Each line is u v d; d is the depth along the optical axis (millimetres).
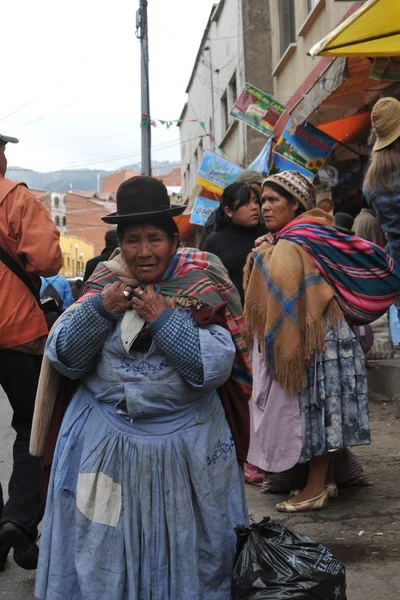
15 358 3775
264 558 2588
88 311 2510
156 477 2531
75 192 72250
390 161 4312
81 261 63344
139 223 2520
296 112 8758
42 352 3859
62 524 2602
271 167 10492
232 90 20000
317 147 9250
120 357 2561
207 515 2551
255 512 4465
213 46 22797
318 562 2596
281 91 15242
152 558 2520
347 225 7828
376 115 4332
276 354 4285
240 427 2752
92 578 2500
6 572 3834
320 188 11008
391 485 4840
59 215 68875
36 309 3824
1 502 3916
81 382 2713
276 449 4363
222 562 2604
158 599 2510
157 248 2537
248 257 4719
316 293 4277
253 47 16250
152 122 23938
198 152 27797
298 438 4305
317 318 4262
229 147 20438
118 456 2549
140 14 23719
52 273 3752
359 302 4301
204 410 2611
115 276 2631
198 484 2543
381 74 6352
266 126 11391
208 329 2562
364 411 4324
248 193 5375
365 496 4637
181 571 2502
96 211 69875
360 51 4879
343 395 4301
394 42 4871
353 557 3711
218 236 5449
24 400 3787
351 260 4312
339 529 4094
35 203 3779
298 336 4273
